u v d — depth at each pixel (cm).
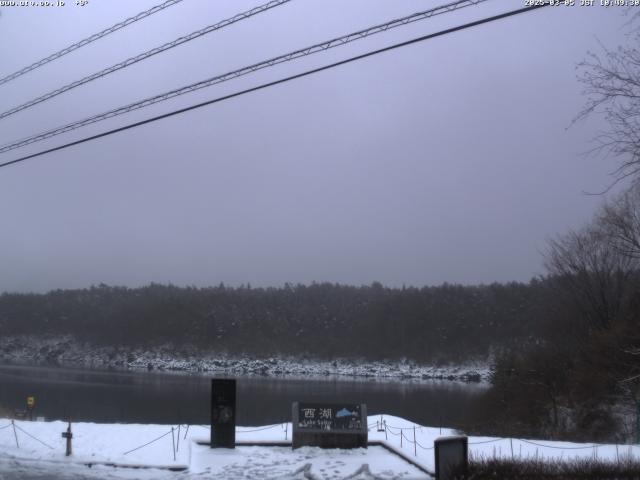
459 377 10800
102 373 11362
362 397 7325
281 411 5884
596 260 4175
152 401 6775
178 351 13738
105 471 1427
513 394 3978
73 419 5097
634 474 1284
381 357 12406
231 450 1678
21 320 15850
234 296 15000
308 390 8300
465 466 1232
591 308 4234
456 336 11862
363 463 1526
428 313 12650
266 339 13625
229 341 13762
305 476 1349
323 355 12925
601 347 3303
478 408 4328
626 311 3741
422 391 8181
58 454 1570
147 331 14438
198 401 6856
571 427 3328
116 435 1862
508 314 11581
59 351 14762
